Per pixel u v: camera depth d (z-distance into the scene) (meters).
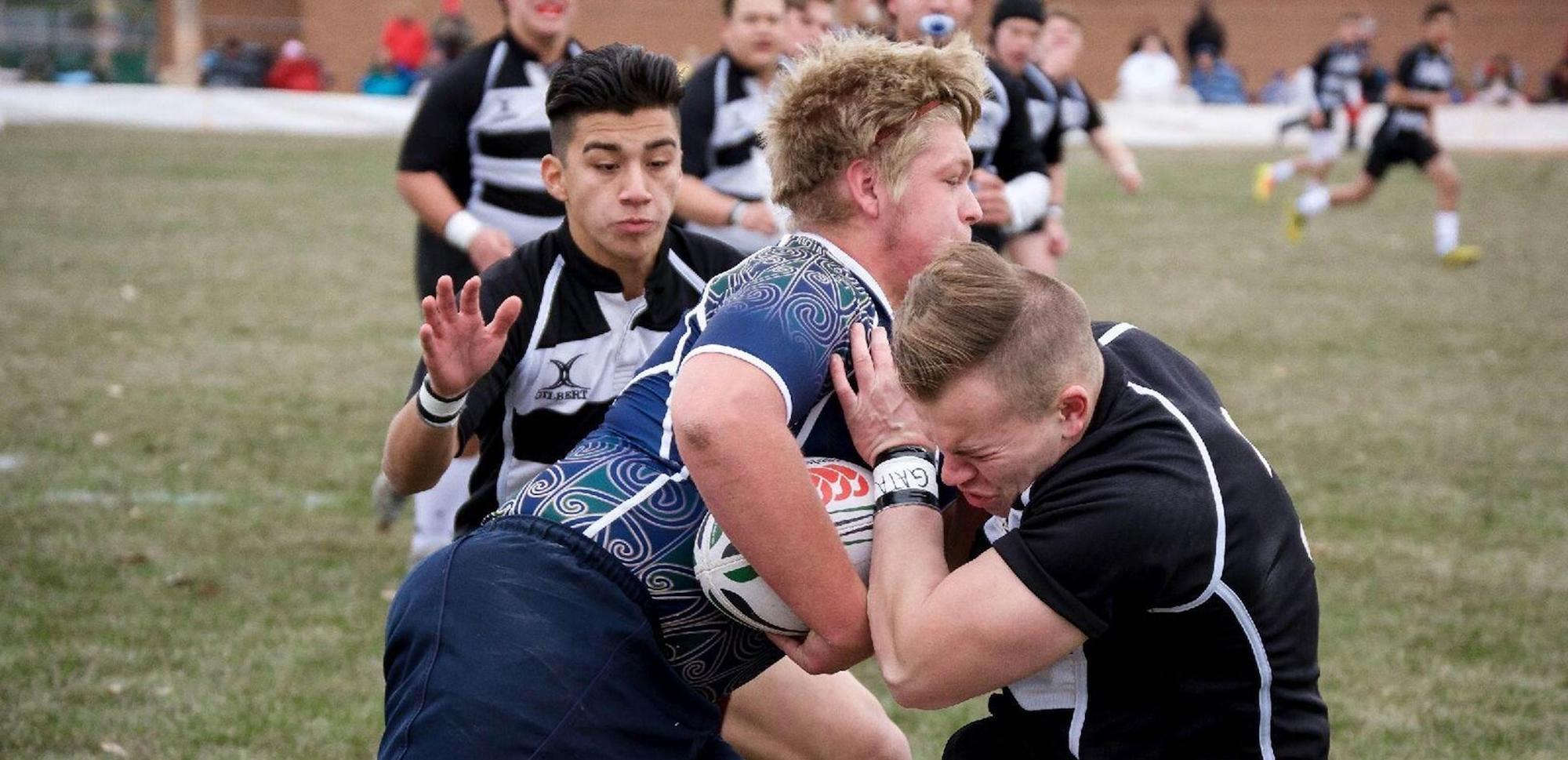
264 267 11.55
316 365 8.33
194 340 8.86
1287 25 30.05
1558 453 6.92
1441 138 23.25
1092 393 2.17
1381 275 11.95
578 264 3.01
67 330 9.00
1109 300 10.80
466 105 5.23
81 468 6.23
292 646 4.52
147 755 3.79
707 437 2.11
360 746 3.89
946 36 5.07
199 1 28.72
